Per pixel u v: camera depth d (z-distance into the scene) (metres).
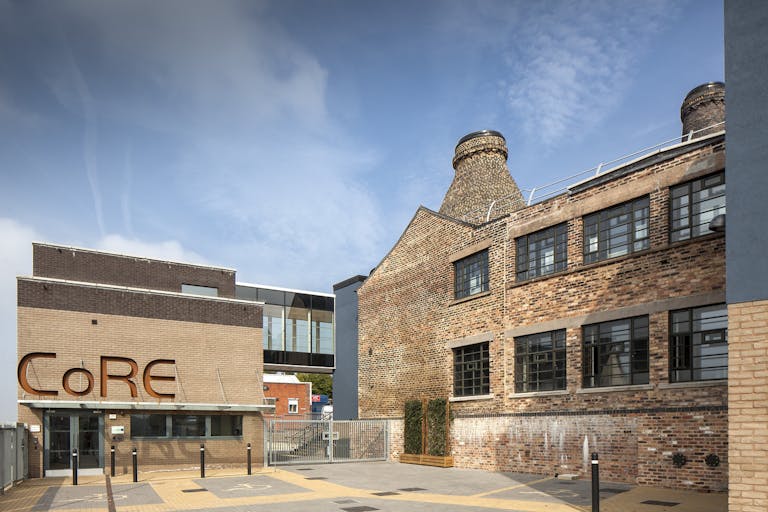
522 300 21.33
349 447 27.94
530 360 20.91
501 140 35.69
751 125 8.33
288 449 28.11
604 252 18.83
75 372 20.50
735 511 7.91
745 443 7.92
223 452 22.61
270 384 51.03
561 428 19.06
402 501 14.09
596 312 18.48
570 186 19.95
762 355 7.91
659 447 16.06
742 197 8.30
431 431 24.59
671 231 16.78
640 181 17.69
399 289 28.75
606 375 18.11
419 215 27.91
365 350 30.81
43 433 19.61
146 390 21.61
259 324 24.56
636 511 12.12
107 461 20.47
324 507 13.28
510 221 22.31
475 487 16.66
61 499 14.65
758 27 8.43
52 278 20.80
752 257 8.13
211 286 26.41
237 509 13.09
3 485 15.45
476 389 23.23
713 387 15.03
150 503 14.03
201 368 22.91
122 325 21.64
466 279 24.66
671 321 16.44
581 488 15.88
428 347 26.19
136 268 24.67
